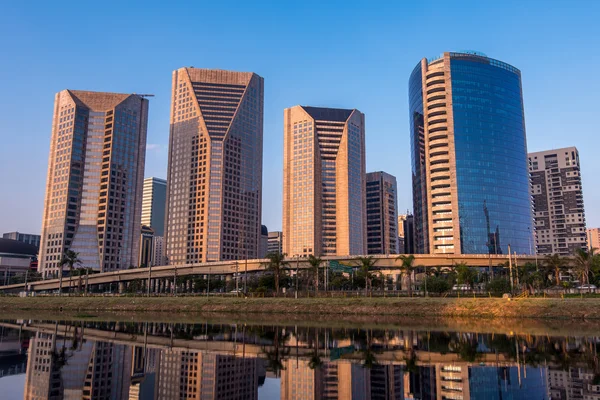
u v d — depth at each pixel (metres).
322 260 155.12
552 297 107.62
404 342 58.72
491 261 152.12
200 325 85.44
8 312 130.38
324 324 85.75
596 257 123.88
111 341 61.09
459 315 97.88
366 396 32.97
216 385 36.41
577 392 33.66
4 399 31.94
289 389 35.03
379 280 164.62
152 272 190.12
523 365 43.31
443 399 32.09
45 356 49.12
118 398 32.34
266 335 67.44
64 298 148.12
